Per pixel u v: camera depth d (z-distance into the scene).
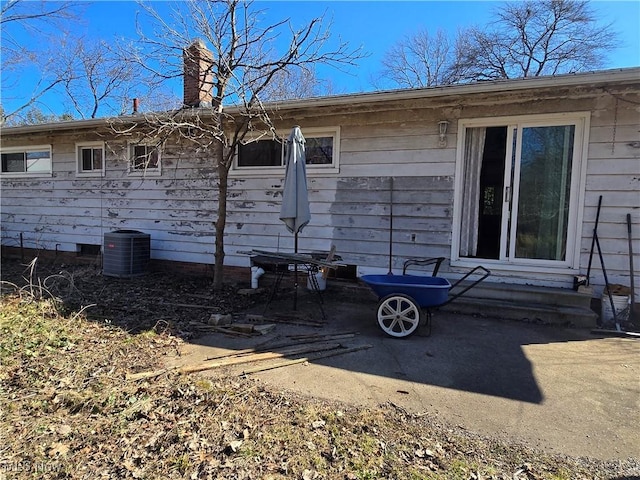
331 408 2.74
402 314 4.41
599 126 5.24
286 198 5.17
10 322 4.26
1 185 9.94
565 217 5.53
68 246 9.20
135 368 3.35
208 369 3.39
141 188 8.29
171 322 4.74
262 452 2.20
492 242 5.90
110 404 2.68
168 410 2.65
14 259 9.67
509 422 2.61
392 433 2.44
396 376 3.34
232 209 7.38
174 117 6.50
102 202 8.73
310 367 3.50
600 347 4.17
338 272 6.79
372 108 6.16
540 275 5.58
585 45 18.39
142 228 8.32
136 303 5.64
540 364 3.66
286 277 6.94
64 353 3.61
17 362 3.33
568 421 2.63
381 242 6.36
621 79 4.57
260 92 6.03
